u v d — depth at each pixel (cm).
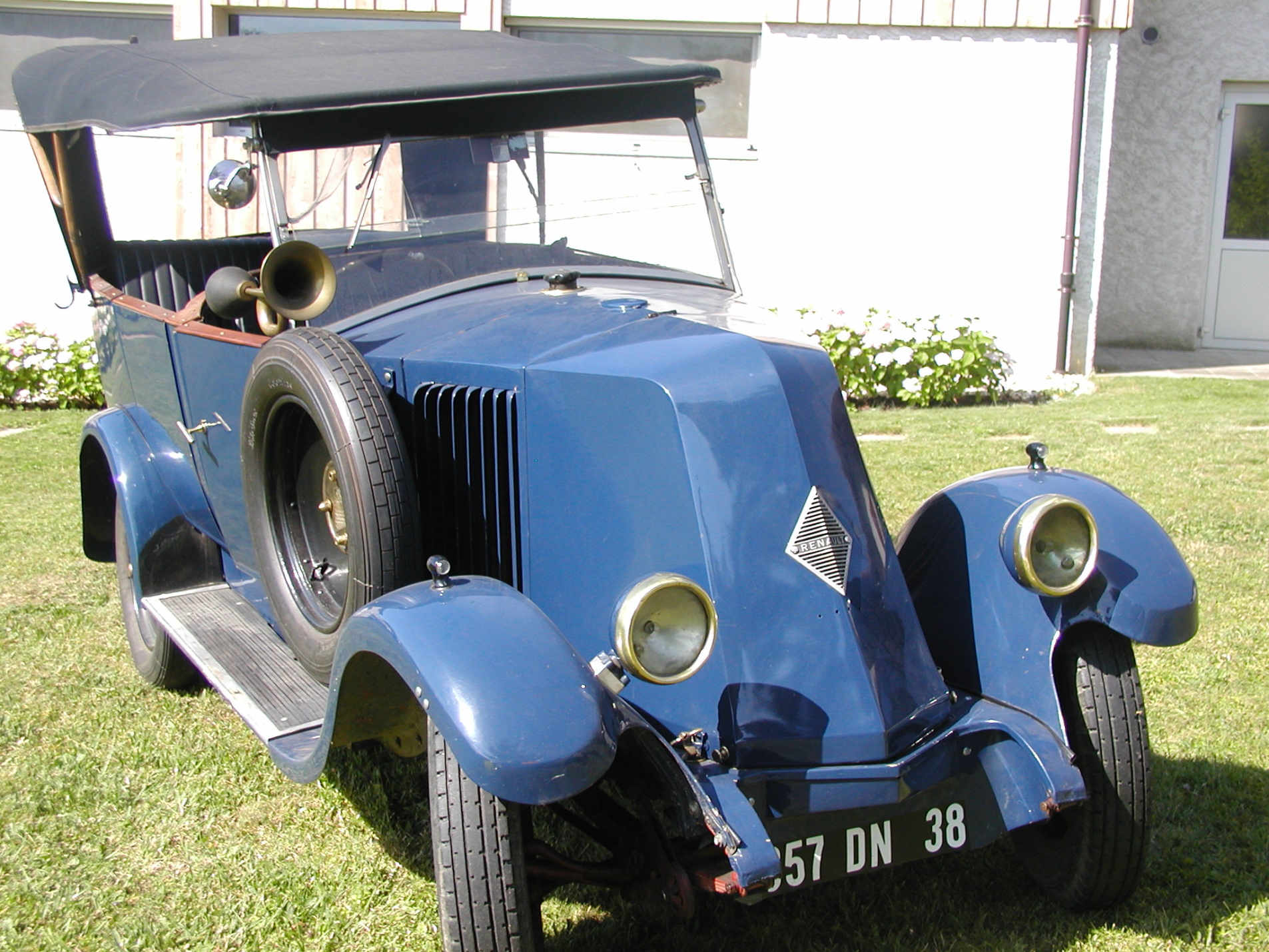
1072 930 271
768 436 252
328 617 316
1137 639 266
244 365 338
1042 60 933
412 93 329
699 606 223
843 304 977
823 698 245
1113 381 974
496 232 362
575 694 215
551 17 945
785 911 281
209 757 362
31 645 457
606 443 259
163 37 977
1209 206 1147
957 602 285
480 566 292
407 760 357
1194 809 318
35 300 985
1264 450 704
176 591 418
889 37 937
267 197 325
